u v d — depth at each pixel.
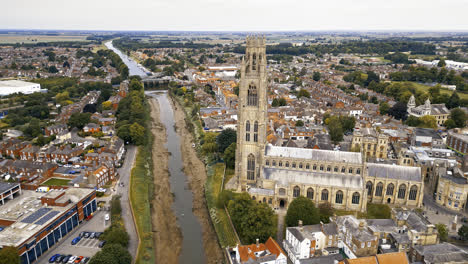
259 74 156.62
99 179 175.62
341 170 158.38
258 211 130.38
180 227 151.62
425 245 117.06
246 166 172.75
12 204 161.12
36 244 123.62
